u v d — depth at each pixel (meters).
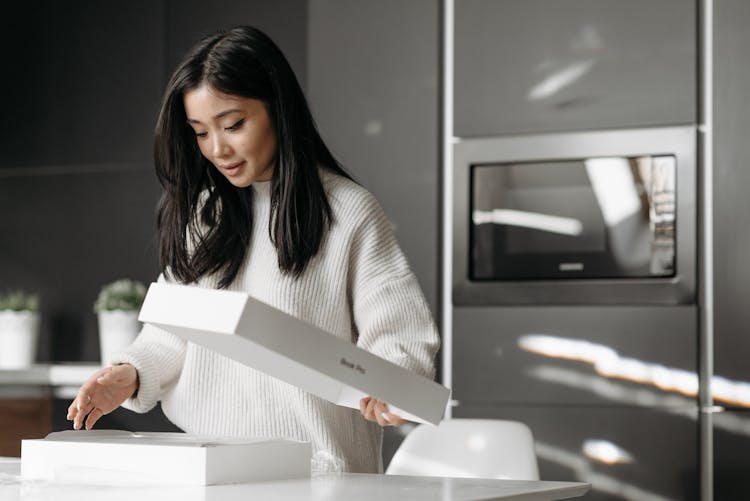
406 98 3.49
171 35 4.23
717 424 3.17
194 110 1.84
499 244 3.39
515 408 3.32
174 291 1.45
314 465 1.80
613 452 3.22
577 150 3.30
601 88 3.30
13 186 4.45
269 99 1.85
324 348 1.45
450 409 3.39
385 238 1.92
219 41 1.85
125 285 4.02
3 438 3.78
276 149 1.89
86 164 4.35
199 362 1.89
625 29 3.29
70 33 4.38
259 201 1.96
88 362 4.32
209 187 1.96
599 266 3.28
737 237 3.18
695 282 3.18
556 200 3.34
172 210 1.97
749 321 3.15
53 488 1.45
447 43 3.48
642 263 3.24
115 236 4.30
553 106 3.35
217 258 1.94
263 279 1.91
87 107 4.35
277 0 4.09
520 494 1.42
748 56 3.20
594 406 3.25
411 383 1.54
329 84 3.58
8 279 4.44
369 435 1.94
